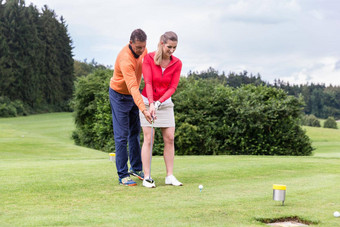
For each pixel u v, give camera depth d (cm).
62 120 4425
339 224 286
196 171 553
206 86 1809
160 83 455
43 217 288
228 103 1678
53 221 276
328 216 306
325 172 561
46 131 3281
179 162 684
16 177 472
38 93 5725
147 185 425
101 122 1992
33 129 3400
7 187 407
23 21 5653
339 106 8194
